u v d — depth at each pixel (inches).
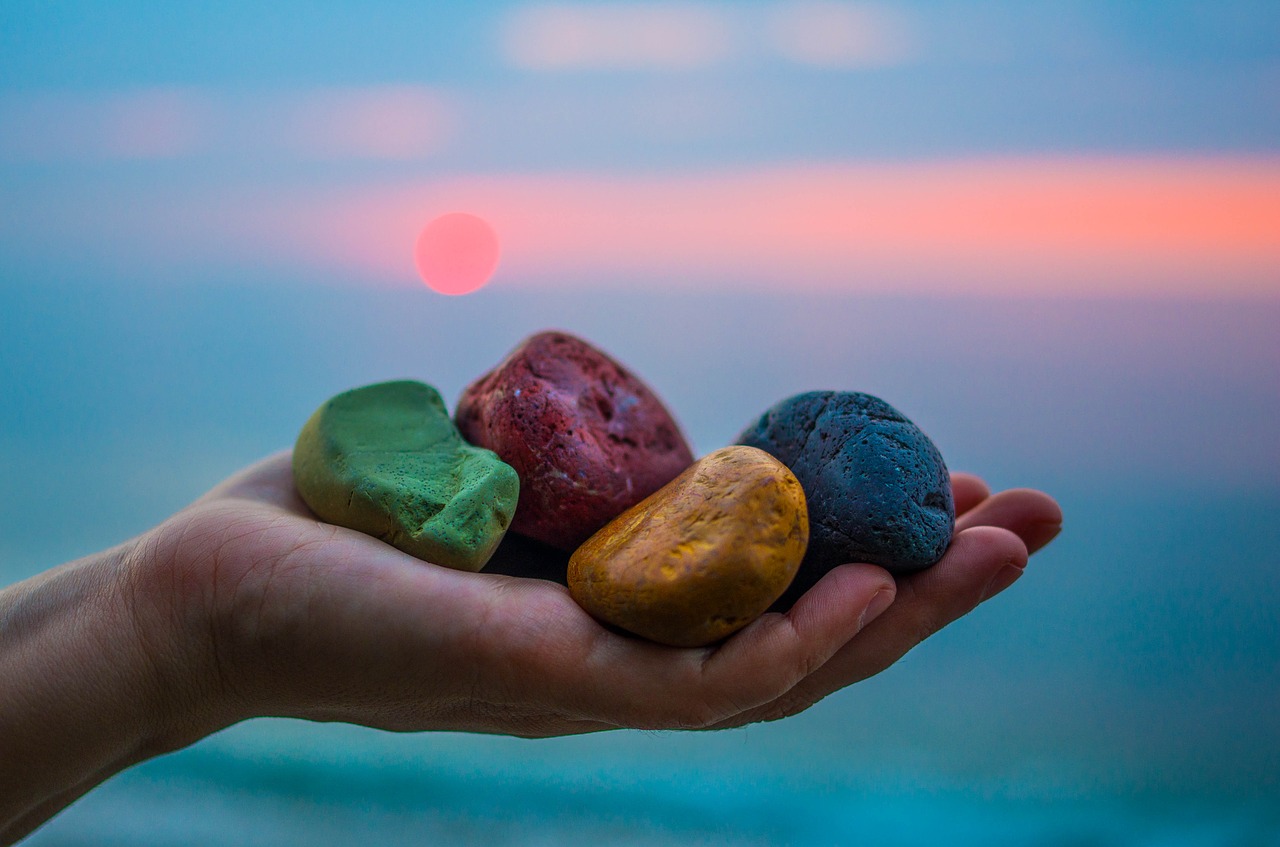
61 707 8.8
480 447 10.7
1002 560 9.1
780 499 8.4
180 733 9.6
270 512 9.4
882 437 9.6
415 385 10.7
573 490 10.2
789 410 10.4
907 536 9.0
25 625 9.0
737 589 8.2
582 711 8.7
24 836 9.6
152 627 8.9
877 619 9.2
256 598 8.7
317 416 10.3
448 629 8.5
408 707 9.4
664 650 8.5
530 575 10.6
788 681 8.5
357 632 8.7
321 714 9.8
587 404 10.9
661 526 8.8
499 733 10.1
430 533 9.1
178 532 9.1
